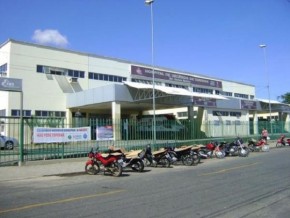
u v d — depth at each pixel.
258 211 7.85
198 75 60.50
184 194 9.98
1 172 15.32
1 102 37.47
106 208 8.28
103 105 38.81
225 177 13.50
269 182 11.89
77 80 42.06
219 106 49.31
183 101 40.88
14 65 36.69
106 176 14.82
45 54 39.44
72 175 15.21
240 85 70.19
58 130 18.97
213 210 7.96
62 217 7.45
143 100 36.69
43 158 18.53
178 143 26.17
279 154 24.94
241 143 25.02
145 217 7.39
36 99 38.25
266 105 59.72
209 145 24.05
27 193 10.50
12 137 24.73
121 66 47.28
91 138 20.39
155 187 11.41
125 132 22.48
